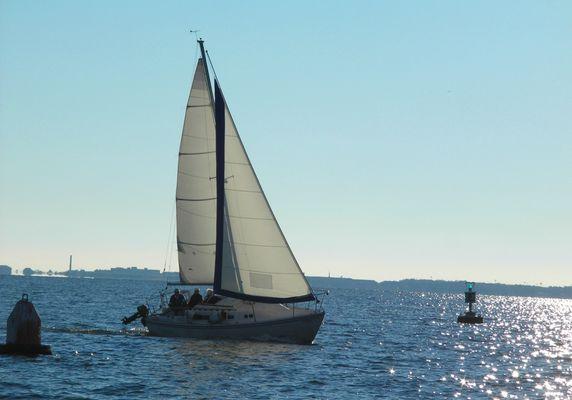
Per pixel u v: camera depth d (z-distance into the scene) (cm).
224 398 6431
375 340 12594
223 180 10000
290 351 9231
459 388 7538
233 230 9900
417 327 16962
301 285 9738
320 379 7544
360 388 7212
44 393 6231
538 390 7606
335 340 11938
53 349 8525
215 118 10188
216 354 8644
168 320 9881
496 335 15588
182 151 10394
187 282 10381
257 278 9788
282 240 9756
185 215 10400
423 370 8750
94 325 13050
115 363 7838
